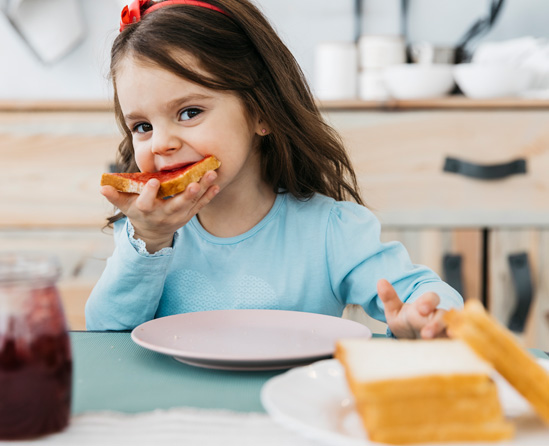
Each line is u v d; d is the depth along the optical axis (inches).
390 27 82.8
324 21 82.7
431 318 25.3
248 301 39.9
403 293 35.8
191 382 22.7
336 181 46.4
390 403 16.8
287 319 30.7
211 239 41.4
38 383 17.6
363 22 82.8
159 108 35.5
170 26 36.5
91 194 70.4
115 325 36.4
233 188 40.8
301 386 20.0
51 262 18.6
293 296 40.3
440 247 69.6
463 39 81.5
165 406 20.2
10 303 17.7
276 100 41.4
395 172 68.7
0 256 18.4
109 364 24.7
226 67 37.3
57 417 17.9
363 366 17.9
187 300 40.3
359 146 68.4
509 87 69.9
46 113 69.4
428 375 16.9
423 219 69.2
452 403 17.0
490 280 69.9
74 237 71.1
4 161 70.1
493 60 76.4
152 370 24.0
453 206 68.9
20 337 17.5
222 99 36.9
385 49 75.8
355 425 18.3
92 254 71.2
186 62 35.9
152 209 33.4
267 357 22.8
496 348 18.0
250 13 41.2
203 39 36.9
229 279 40.6
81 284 71.4
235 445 17.2
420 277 35.5
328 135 45.6
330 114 68.0
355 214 42.8
